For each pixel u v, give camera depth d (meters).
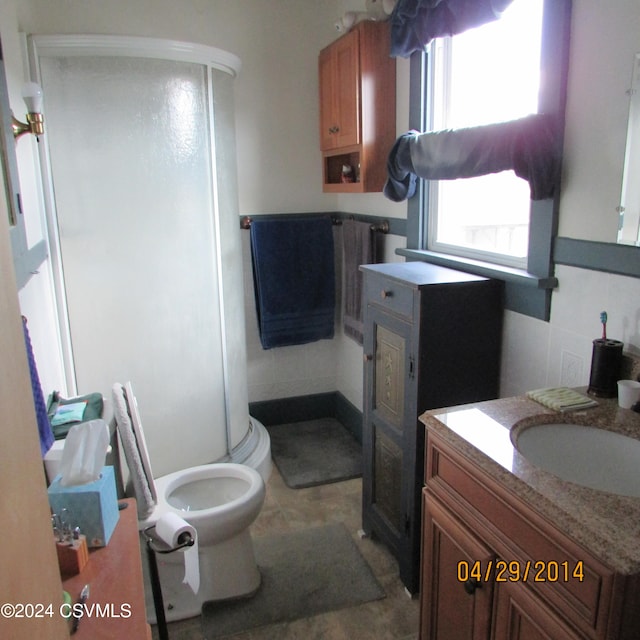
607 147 1.40
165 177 2.19
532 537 1.04
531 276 1.65
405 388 1.84
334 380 3.31
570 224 1.54
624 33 1.33
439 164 1.92
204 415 2.49
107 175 2.10
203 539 1.79
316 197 3.10
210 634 1.77
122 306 2.22
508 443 1.18
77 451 1.12
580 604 0.93
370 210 2.80
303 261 2.98
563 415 1.30
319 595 1.93
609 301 1.44
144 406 2.32
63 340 2.16
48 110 2.00
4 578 0.49
